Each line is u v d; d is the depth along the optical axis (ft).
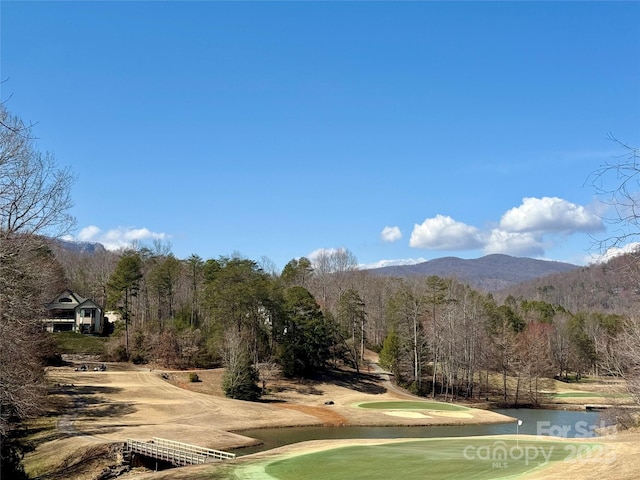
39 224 75.92
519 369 270.26
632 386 70.74
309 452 100.27
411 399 246.68
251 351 253.03
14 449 95.14
